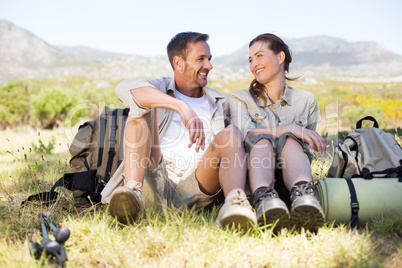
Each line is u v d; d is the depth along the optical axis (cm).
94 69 13300
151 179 258
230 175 225
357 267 174
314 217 210
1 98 2478
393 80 10644
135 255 198
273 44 284
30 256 195
